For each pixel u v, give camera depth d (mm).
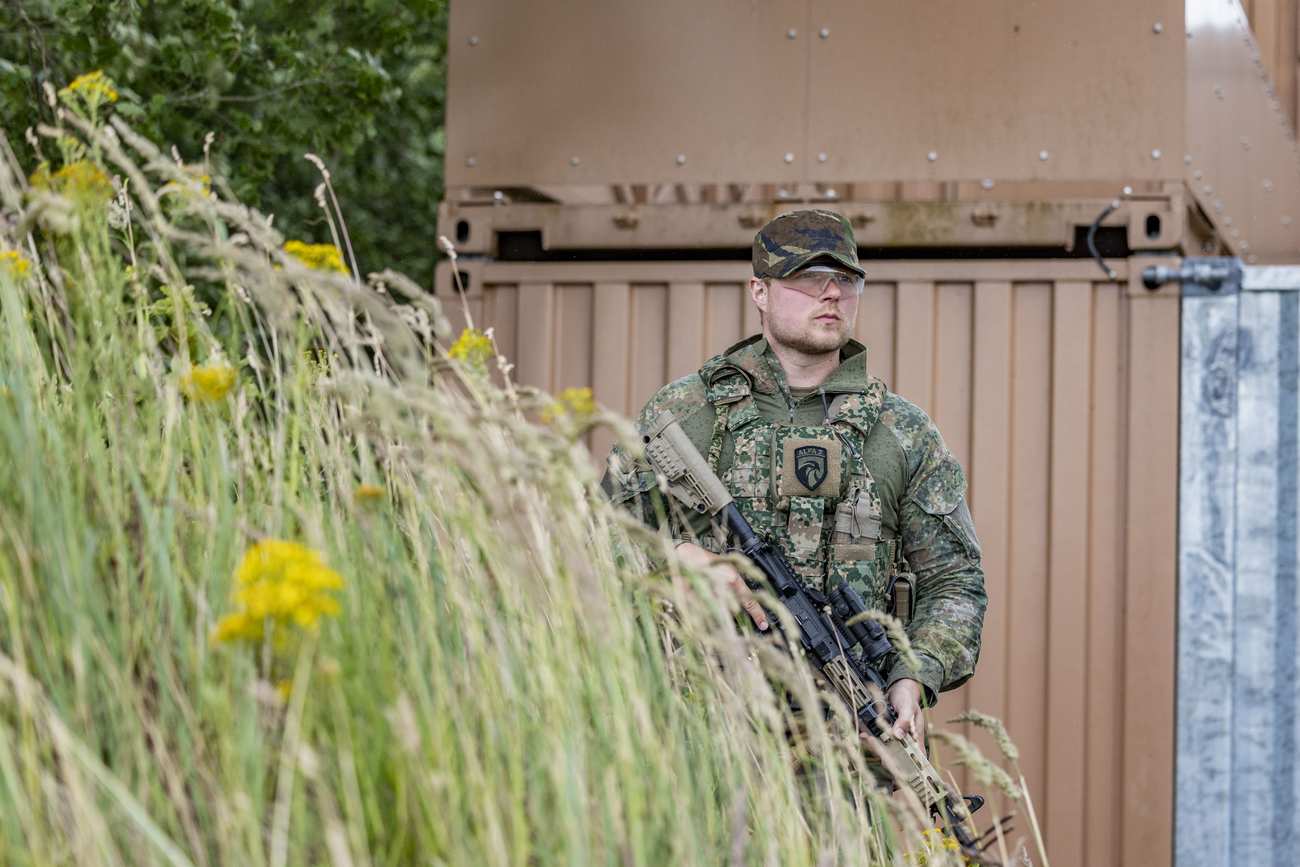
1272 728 11453
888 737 7516
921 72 12148
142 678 5047
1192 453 11609
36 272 6371
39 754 4641
